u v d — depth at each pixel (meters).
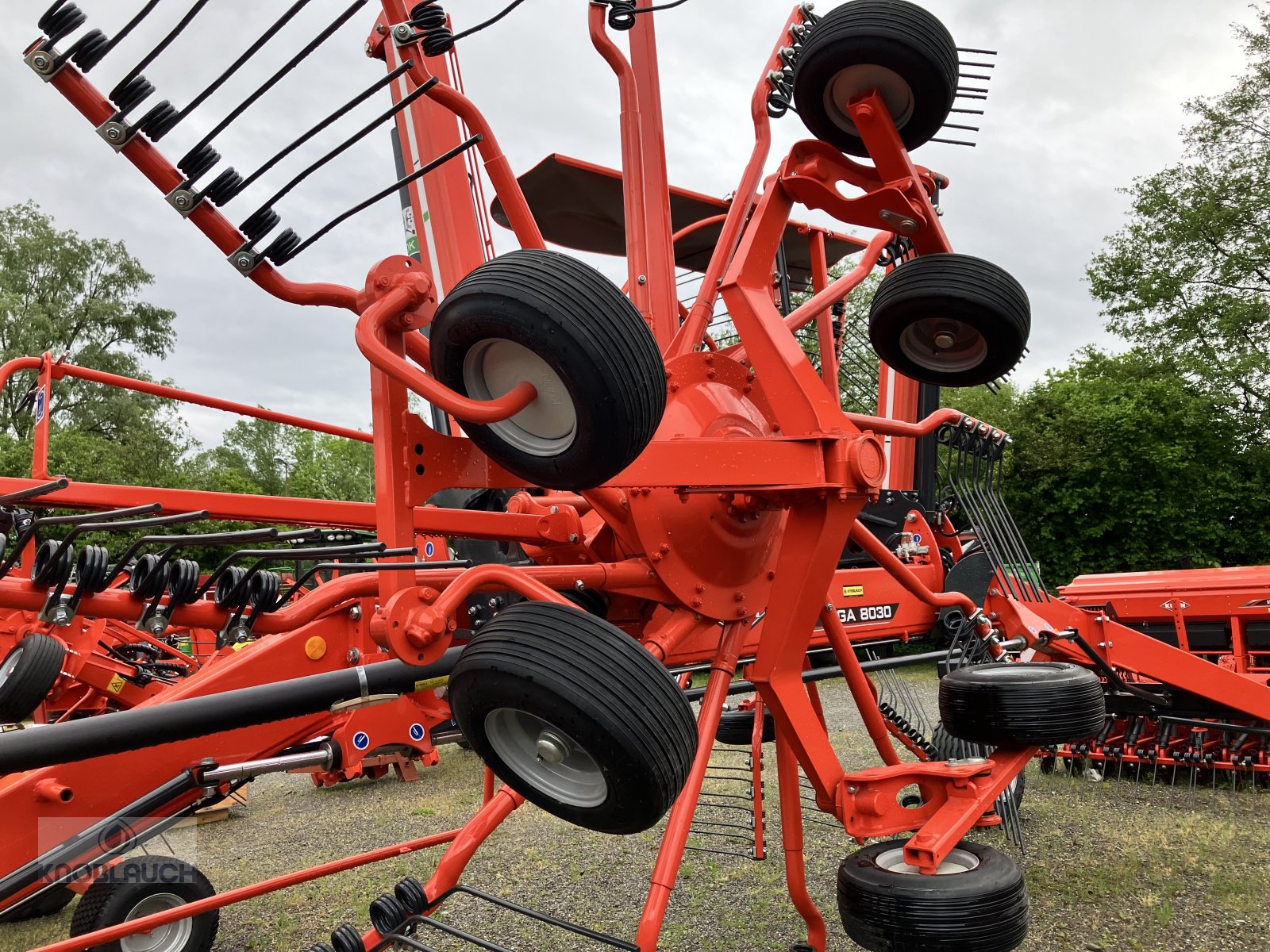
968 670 3.24
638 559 2.84
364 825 5.76
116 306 33.38
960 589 4.88
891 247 4.68
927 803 2.99
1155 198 20.38
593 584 2.67
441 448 2.36
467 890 2.59
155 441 31.81
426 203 4.16
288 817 6.10
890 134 2.96
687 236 6.23
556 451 2.00
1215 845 4.75
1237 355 18.80
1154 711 6.05
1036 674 3.11
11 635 6.15
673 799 1.98
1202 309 19.80
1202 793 6.04
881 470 2.81
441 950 3.63
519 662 1.86
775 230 3.09
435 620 1.98
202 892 3.39
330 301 2.30
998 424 18.03
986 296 3.26
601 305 1.84
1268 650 6.57
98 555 2.81
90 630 6.49
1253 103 19.67
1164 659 5.12
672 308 3.69
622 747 1.83
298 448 54.09
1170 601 6.88
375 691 2.31
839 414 2.85
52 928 4.10
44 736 1.72
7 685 3.24
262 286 2.21
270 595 3.14
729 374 3.28
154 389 3.98
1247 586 6.54
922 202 3.15
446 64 3.63
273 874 4.73
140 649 6.67
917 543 5.23
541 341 1.78
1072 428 16.39
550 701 1.83
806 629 2.87
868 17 2.87
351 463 48.84
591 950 3.59
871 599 4.63
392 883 4.54
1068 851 4.73
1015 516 16.98
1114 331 21.03
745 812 5.60
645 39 3.78
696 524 2.95
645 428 1.91
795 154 3.09
